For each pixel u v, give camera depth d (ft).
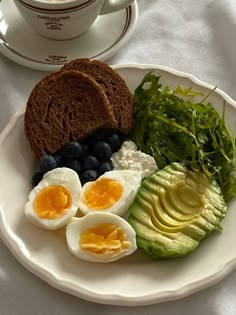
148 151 1.05
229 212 0.96
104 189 0.97
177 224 0.94
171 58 1.24
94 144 1.05
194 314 0.90
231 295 0.92
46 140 1.03
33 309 0.90
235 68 1.23
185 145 1.04
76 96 1.06
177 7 1.30
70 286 0.85
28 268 0.87
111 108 1.06
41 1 1.11
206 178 0.99
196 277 0.87
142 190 0.97
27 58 1.17
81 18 1.15
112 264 0.90
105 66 1.09
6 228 0.91
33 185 0.99
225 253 0.91
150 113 1.07
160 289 0.86
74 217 0.95
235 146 1.04
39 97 1.05
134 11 1.24
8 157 1.01
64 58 1.18
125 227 0.91
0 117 1.11
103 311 0.89
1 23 1.22
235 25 1.26
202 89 1.09
